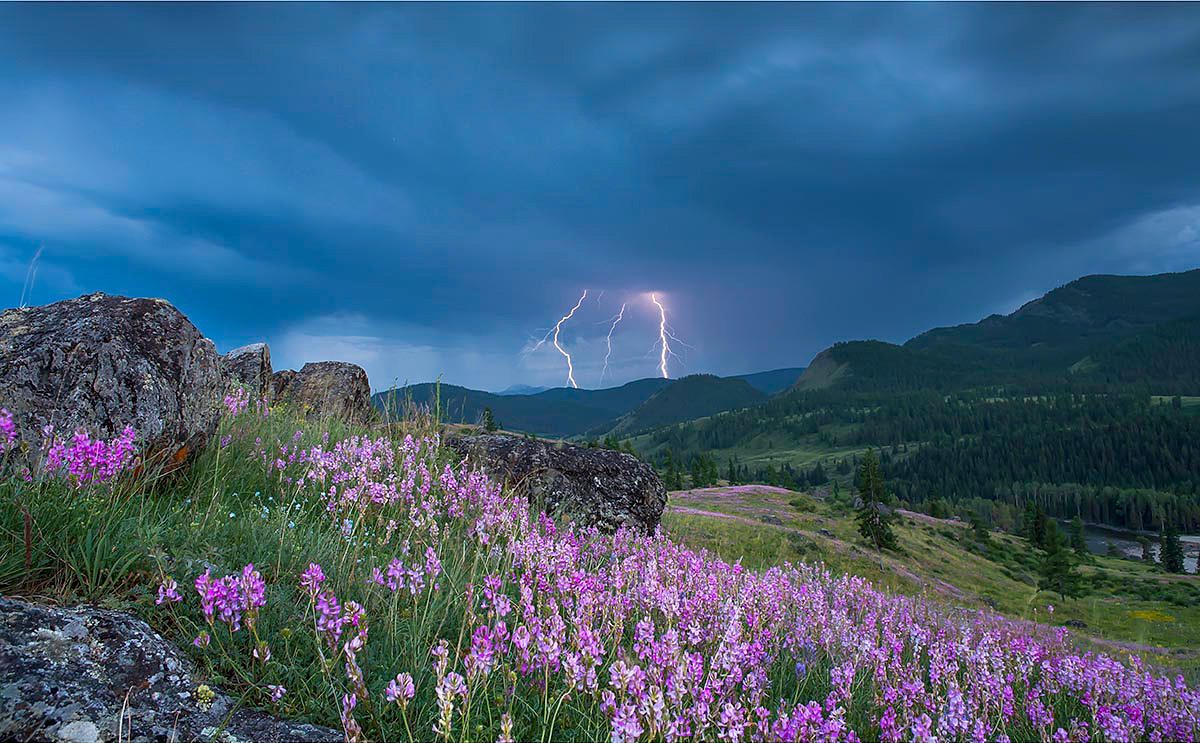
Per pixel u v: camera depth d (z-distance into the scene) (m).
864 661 5.67
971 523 89.56
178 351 6.49
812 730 3.46
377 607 4.57
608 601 4.92
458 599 4.92
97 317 6.00
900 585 33.22
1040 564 75.00
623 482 12.80
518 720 3.60
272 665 3.57
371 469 7.09
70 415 5.27
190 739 3.02
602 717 3.64
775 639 6.12
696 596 5.62
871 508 58.41
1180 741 5.62
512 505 8.14
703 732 3.34
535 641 3.84
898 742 4.39
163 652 3.44
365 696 3.31
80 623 3.39
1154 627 32.53
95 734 2.89
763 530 39.91
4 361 5.29
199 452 6.67
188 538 4.50
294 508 6.41
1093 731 5.62
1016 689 6.82
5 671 2.96
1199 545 162.38
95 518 4.10
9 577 3.55
